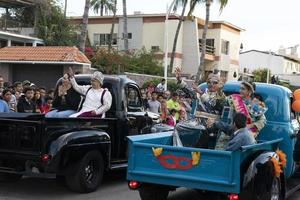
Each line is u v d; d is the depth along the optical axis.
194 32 42.50
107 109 9.02
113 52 31.72
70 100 9.39
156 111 13.91
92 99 8.98
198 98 7.84
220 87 7.62
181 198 8.32
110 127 9.16
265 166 6.22
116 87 9.46
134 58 34.38
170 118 13.48
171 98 14.23
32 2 33.50
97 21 45.03
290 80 48.56
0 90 11.98
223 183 5.97
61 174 8.05
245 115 6.48
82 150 8.17
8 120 7.84
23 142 7.76
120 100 9.46
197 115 7.63
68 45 34.91
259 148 6.50
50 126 7.73
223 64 47.09
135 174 6.55
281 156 6.88
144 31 42.94
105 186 9.23
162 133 7.48
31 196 8.09
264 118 7.22
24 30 34.72
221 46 46.38
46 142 7.66
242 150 5.89
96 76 9.02
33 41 33.69
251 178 6.06
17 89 12.39
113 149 9.30
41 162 7.63
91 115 8.85
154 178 6.45
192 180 6.18
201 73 33.53
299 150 7.70
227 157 5.97
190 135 7.40
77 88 9.28
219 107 7.52
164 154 6.39
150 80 28.03
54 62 23.86
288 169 7.85
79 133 8.05
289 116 7.94
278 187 6.85
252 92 7.32
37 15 34.44
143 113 10.19
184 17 40.56
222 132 7.09
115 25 44.47
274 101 7.89
